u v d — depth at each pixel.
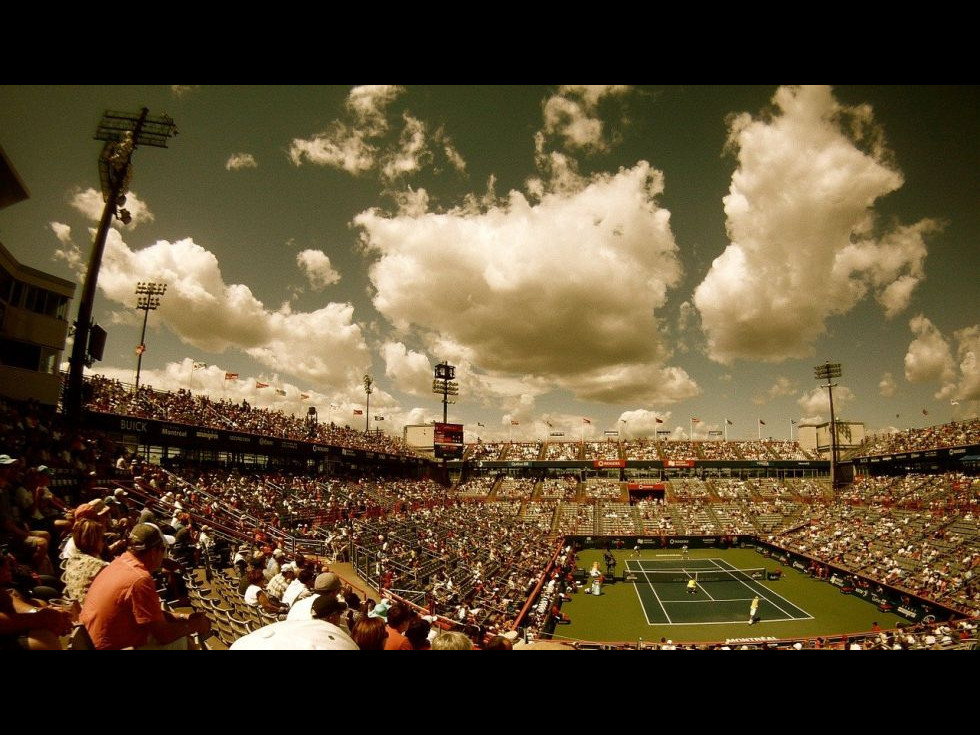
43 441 22.53
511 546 54.56
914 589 39.84
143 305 53.44
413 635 6.05
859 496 72.12
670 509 79.06
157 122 29.42
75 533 7.01
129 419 36.31
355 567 30.98
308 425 60.28
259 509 36.34
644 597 46.28
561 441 98.88
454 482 93.50
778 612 41.19
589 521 76.44
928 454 66.31
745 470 88.50
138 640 4.43
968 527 49.47
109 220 30.59
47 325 31.81
